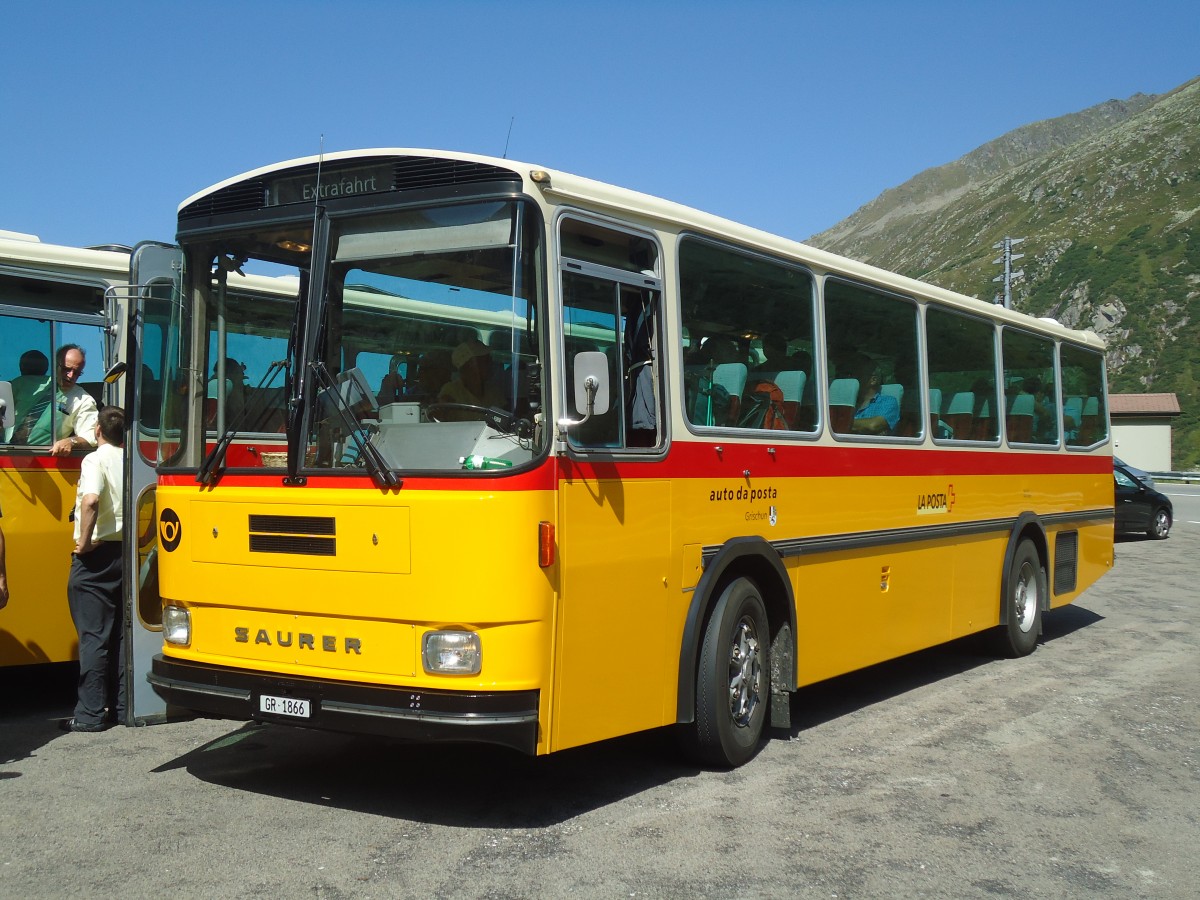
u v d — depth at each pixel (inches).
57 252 332.2
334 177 233.8
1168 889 202.4
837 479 318.0
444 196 223.3
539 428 216.4
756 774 269.0
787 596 289.3
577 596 222.7
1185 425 3277.6
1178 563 800.3
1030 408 463.5
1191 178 5078.7
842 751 291.9
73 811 231.1
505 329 217.6
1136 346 3858.3
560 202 225.9
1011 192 6535.4
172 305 254.2
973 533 403.5
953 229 6604.3
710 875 202.4
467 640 209.9
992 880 204.2
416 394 221.6
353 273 229.8
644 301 250.4
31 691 357.7
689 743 267.3
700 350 266.5
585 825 228.4
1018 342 455.5
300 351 229.5
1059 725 323.0
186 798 240.7
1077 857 217.3
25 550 317.4
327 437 225.6
